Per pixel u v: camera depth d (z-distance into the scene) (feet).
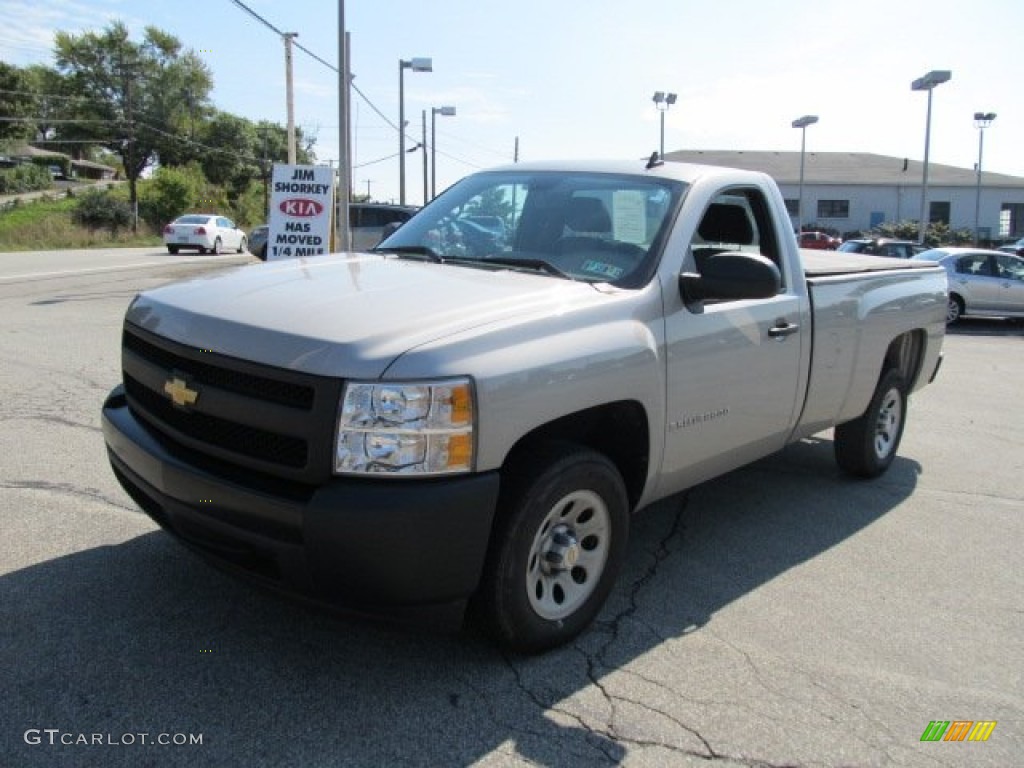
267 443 9.59
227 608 11.92
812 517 17.35
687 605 13.12
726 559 14.99
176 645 10.94
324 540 8.96
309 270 12.56
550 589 11.15
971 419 27.73
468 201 14.96
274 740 9.23
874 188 176.14
